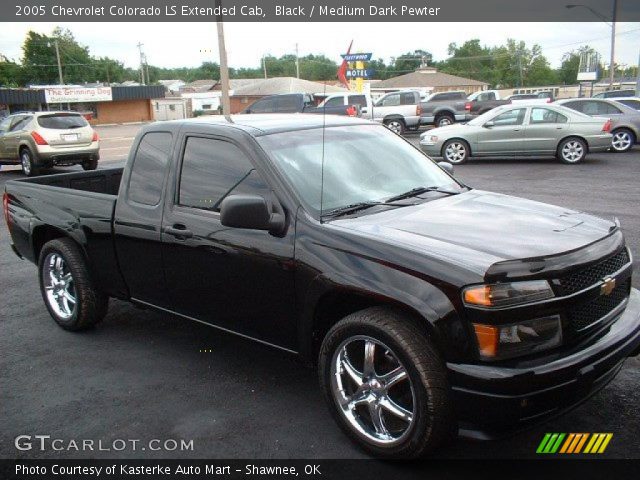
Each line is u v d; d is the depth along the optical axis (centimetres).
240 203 339
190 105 7106
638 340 330
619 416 360
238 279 381
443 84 8050
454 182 449
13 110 5869
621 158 1664
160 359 462
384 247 318
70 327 520
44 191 531
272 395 401
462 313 288
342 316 359
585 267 307
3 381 435
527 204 397
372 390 325
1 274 720
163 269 431
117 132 4884
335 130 439
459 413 293
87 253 489
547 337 294
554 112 1575
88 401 402
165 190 429
